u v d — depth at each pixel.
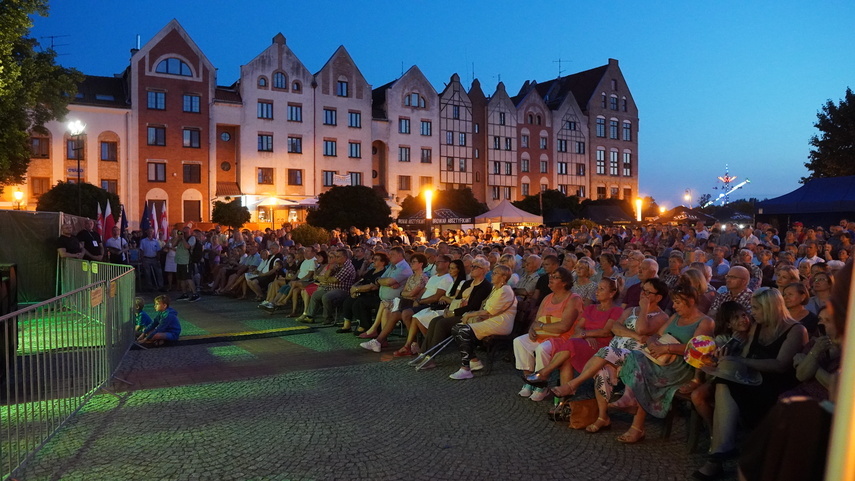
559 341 6.55
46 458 5.00
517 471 4.75
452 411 6.25
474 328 7.62
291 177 51.09
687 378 5.16
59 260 14.62
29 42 23.02
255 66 49.62
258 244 17.55
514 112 63.97
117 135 44.78
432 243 20.61
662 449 5.23
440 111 59.56
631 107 72.94
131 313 9.41
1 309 7.31
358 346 9.66
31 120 25.45
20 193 39.59
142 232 20.12
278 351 9.30
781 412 1.57
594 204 58.59
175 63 46.81
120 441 5.38
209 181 48.09
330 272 11.85
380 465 4.85
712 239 17.62
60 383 5.70
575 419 5.70
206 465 4.84
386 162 56.34
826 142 38.66
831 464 1.15
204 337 10.40
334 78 53.12
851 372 1.12
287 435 5.52
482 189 62.25
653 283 5.88
